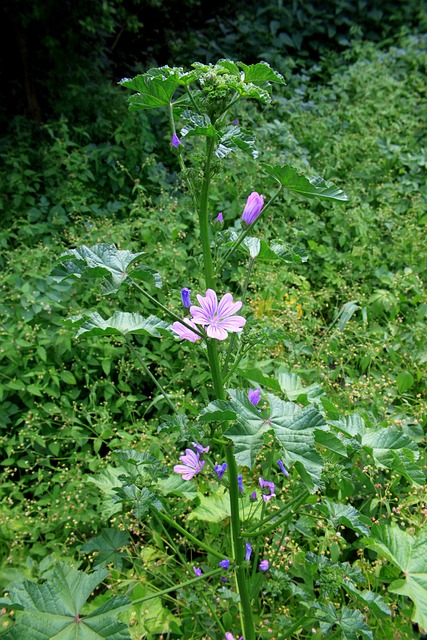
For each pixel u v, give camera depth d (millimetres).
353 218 1233
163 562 701
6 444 854
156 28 2029
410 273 1093
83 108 1609
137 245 1123
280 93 1864
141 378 959
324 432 430
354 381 873
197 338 496
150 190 1442
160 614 638
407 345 977
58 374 911
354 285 1105
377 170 1440
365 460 719
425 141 1657
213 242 495
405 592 525
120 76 2000
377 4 2305
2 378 918
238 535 521
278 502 697
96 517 754
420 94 1973
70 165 1355
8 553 726
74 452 818
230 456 498
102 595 648
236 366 495
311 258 1211
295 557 647
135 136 1452
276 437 415
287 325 995
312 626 625
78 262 461
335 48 2270
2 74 1789
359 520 539
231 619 624
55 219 1247
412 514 730
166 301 1026
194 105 434
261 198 468
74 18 1577
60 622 448
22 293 1012
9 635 438
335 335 966
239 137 449
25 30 1640
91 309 974
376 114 1697
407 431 805
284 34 2145
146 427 865
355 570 547
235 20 2221
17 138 1521
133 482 528
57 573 475
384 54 2125
